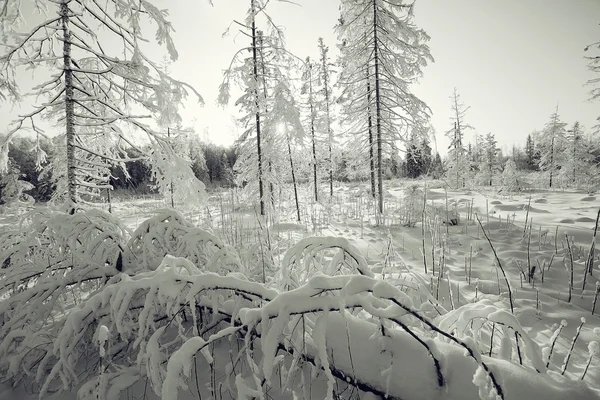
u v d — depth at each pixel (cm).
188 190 504
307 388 219
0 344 267
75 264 340
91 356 287
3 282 315
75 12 485
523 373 183
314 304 192
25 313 288
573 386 179
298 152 1628
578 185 2389
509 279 439
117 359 278
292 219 1240
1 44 446
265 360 183
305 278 291
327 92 2112
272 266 391
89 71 494
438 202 1166
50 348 264
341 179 3144
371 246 671
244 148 1473
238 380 184
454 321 223
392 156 1344
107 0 482
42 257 347
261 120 1392
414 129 1265
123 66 496
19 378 262
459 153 2648
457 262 532
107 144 627
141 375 236
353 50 1316
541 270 443
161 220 360
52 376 235
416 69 1226
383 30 1217
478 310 209
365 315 306
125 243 375
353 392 209
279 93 1283
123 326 259
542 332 301
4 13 458
